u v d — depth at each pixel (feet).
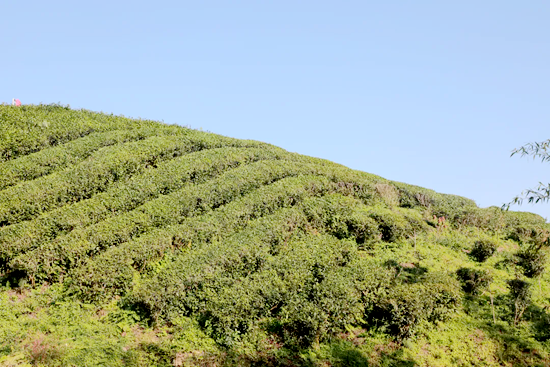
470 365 36.99
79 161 66.33
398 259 51.70
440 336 40.06
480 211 68.69
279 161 72.74
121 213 54.70
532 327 42.22
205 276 42.29
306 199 60.23
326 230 56.44
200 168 65.82
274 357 36.11
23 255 43.70
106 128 78.89
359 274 43.86
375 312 41.04
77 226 50.29
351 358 36.32
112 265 42.93
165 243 47.85
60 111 82.58
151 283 41.06
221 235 51.83
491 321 42.65
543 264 53.57
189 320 39.60
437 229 62.18
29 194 54.19
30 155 65.57
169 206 55.06
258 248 47.26
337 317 38.65
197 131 84.58
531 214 76.64
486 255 54.70
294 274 42.70
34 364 32.73
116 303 41.63
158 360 34.86
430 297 41.16
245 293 39.88
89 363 33.35
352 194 66.95
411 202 71.36
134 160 65.00
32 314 39.83
